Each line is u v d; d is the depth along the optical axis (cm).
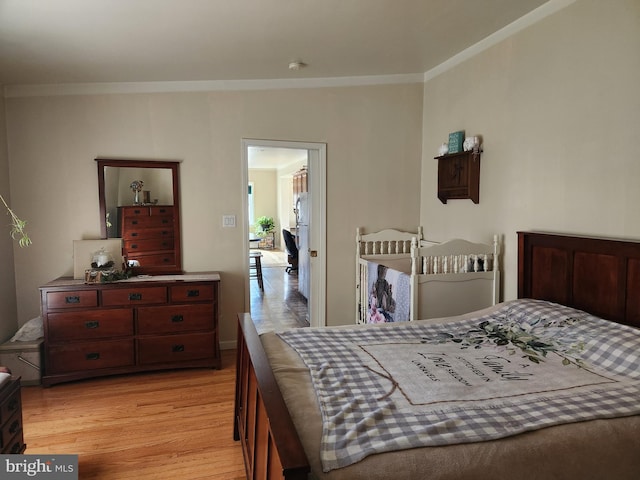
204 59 318
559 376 176
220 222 391
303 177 759
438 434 131
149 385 321
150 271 375
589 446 133
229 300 399
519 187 298
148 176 372
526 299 273
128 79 353
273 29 271
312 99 400
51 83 345
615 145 231
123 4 221
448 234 384
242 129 388
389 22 276
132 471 217
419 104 420
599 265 235
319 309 421
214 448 239
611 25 231
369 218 420
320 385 165
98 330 325
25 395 304
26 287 356
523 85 291
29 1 210
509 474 123
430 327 244
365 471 117
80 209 361
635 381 171
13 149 346
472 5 262
